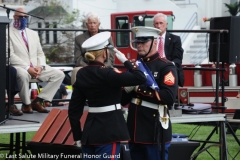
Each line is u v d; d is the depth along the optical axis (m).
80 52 16.50
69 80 22.78
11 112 14.91
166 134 12.06
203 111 16.23
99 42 11.17
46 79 15.66
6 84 14.09
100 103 11.17
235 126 19.31
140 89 11.91
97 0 48.34
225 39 18.05
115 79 11.02
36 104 15.57
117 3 48.66
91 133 11.17
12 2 44.91
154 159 12.06
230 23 17.98
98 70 11.12
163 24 16.06
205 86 25.66
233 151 19.22
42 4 45.91
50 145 12.18
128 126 12.15
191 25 47.97
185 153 14.48
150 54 12.09
